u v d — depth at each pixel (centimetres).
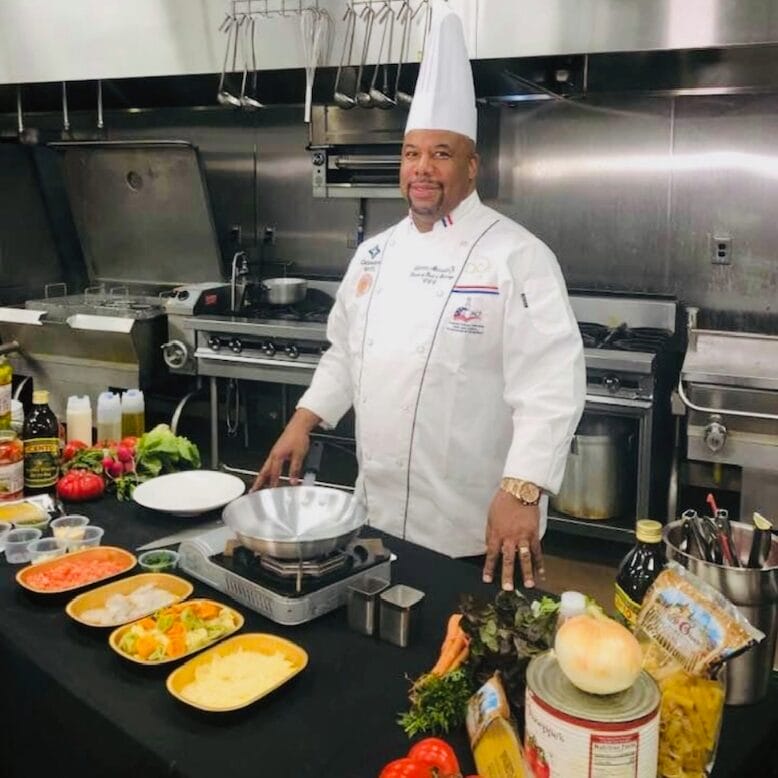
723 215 389
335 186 437
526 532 184
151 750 120
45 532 199
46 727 143
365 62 379
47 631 154
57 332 451
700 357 351
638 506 345
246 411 473
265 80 424
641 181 401
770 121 374
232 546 170
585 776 97
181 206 488
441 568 181
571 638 101
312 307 452
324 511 175
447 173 216
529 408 199
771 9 311
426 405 221
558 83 380
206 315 434
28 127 553
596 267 418
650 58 348
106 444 241
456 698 124
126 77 440
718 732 112
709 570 128
